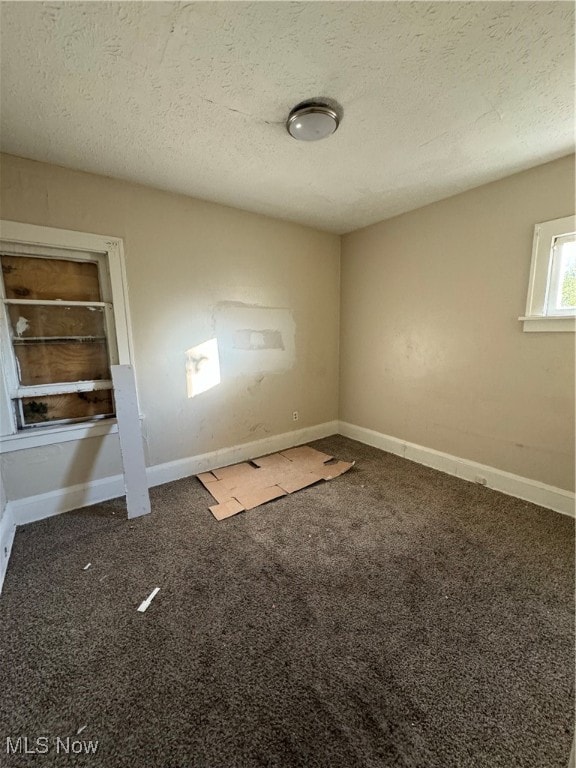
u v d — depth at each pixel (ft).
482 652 4.05
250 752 3.10
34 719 3.38
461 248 8.19
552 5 3.33
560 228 6.52
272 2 3.28
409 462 9.89
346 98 4.73
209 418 9.30
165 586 5.17
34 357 7.03
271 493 8.06
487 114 5.10
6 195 6.16
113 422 7.69
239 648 4.14
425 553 5.88
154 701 3.54
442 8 3.37
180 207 8.10
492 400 7.99
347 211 9.27
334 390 12.37
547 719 3.34
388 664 3.92
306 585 5.17
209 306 8.89
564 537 6.24
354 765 2.99
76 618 4.59
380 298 10.44
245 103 4.80
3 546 5.67
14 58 3.88
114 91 4.50
